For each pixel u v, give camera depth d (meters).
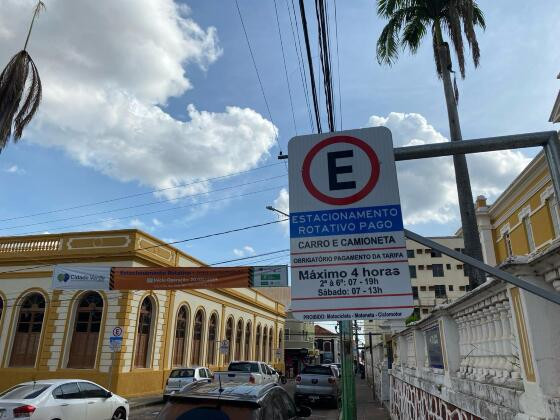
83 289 19.20
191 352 26.39
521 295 3.25
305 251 2.88
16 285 22.00
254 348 39.22
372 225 2.83
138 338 21.25
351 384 10.34
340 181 2.97
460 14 14.93
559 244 2.69
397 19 15.97
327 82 7.05
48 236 22.48
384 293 2.71
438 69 16.06
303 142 3.11
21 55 12.23
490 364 4.30
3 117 11.91
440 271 64.62
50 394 10.27
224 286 18.92
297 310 2.79
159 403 18.89
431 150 2.98
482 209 26.27
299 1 5.62
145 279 19.08
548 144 2.92
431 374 6.57
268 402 5.66
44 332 20.75
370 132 3.03
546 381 2.99
